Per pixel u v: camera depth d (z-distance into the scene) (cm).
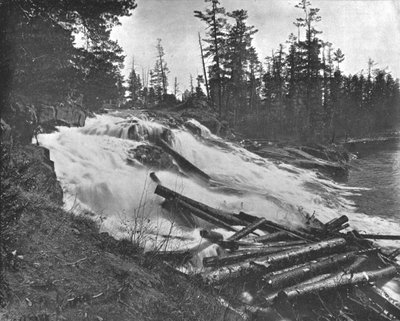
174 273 603
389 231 1396
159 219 1063
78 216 619
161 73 6625
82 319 347
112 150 1479
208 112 3484
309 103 4538
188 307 469
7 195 422
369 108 6994
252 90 5981
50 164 953
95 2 1191
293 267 730
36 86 1053
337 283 669
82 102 1780
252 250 843
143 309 409
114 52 1442
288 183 2095
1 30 880
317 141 4050
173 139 2005
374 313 636
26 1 1030
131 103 6544
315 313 620
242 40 4597
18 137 912
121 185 1202
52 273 391
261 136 4516
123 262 500
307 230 1134
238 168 2119
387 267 847
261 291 646
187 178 1552
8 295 326
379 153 4475
